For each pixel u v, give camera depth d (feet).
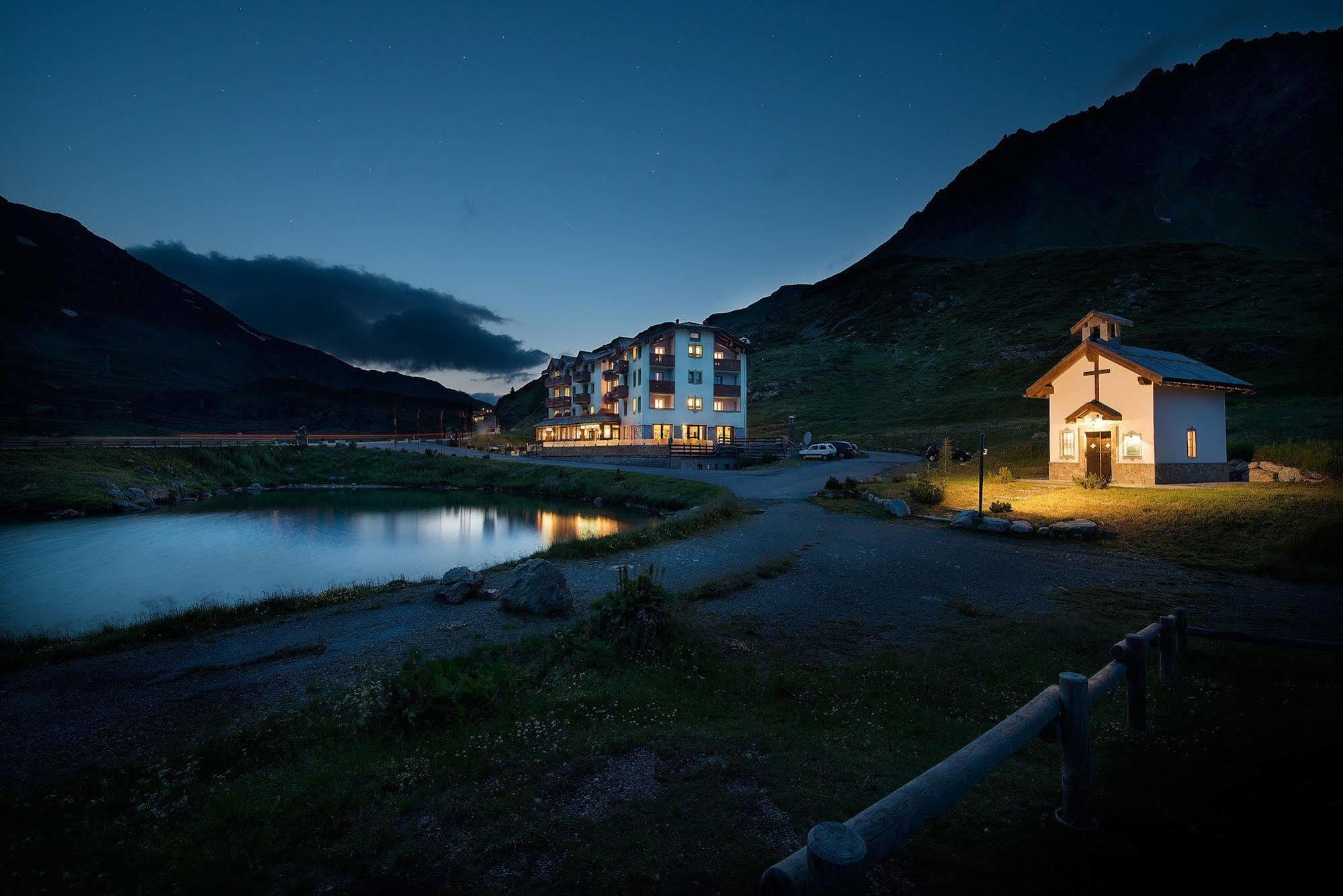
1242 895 11.98
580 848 14.74
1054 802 16.02
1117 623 36.22
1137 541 60.23
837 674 28.22
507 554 90.48
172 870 14.66
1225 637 27.25
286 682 30.89
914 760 19.12
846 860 8.12
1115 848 13.75
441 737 21.90
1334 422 114.52
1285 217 598.34
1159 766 17.72
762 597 44.11
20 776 21.93
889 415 272.10
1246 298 311.06
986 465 132.77
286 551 93.81
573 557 61.05
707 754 19.79
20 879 14.71
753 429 283.38
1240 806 15.31
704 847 14.56
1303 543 51.21
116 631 42.19
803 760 19.11
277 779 19.57
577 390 281.13
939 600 43.04
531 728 22.25
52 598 66.28
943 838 14.40
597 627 32.71
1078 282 411.34
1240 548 53.78
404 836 15.65
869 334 456.45
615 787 17.80
